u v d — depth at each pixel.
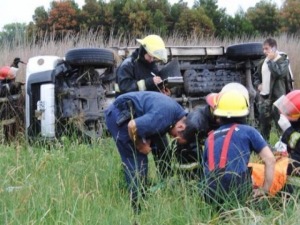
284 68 8.23
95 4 21.70
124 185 5.34
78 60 7.60
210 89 8.39
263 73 8.38
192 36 16.05
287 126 5.11
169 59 8.41
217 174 4.73
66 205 4.54
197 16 23.38
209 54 8.62
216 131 4.93
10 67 8.57
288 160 4.96
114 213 4.48
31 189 4.79
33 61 7.70
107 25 21.77
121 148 5.34
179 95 8.45
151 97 5.21
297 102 5.06
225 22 25.06
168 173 5.31
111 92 7.89
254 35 19.14
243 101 4.96
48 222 4.34
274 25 27.77
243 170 4.74
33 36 13.05
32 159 5.88
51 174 5.30
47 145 7.21
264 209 4.67
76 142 6.86
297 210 4.26
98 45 13.47
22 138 7.55
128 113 5.24
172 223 4.46
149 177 5.45
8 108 8.34
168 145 5.45
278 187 4.91
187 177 5.26
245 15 27.81
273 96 8.30
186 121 5.21
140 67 6.45
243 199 4.68
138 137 5.12
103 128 7.59
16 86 8.53
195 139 5.41
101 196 4.90
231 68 8.66
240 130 4.86
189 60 8.66
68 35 13.25
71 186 4.99
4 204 4.43
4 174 5.27
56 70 7.63
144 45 6.39
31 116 7.57
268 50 8.34
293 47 14.41
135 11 21.64
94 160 5.97
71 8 21.33
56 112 7.59
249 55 8.47
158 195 4.74
